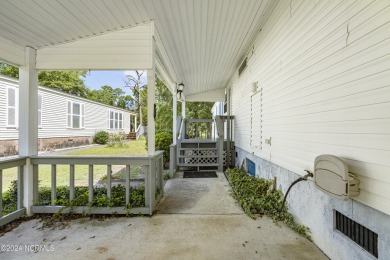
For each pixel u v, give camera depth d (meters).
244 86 5.53
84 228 2.59
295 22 2.64
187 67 5.96
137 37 3.34
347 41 1.74
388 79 1.38
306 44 2.38
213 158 6.40
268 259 1.95
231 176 4.97
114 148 12.06
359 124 1.61
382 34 1.42
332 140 1.92
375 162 1.47
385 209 1.39
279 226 2.61
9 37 2.83
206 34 3.89
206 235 2.39
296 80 2.62
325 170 1.82
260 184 3.78
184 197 3.77
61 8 2.54
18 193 2.95
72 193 3.06
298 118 2.57
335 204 1.90
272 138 3.49
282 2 3.01
